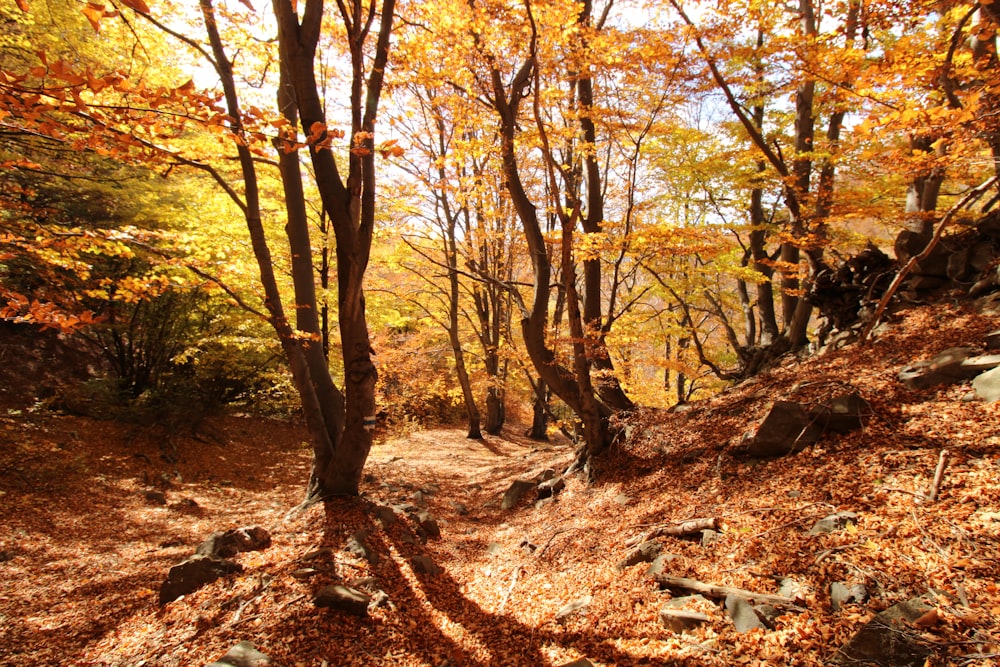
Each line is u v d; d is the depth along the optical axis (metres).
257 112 3.72
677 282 13.89
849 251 13.38
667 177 13.73
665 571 5.18
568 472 10.44
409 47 7.86
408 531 7.58
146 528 8.61
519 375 22.14
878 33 8.63
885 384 7.04
